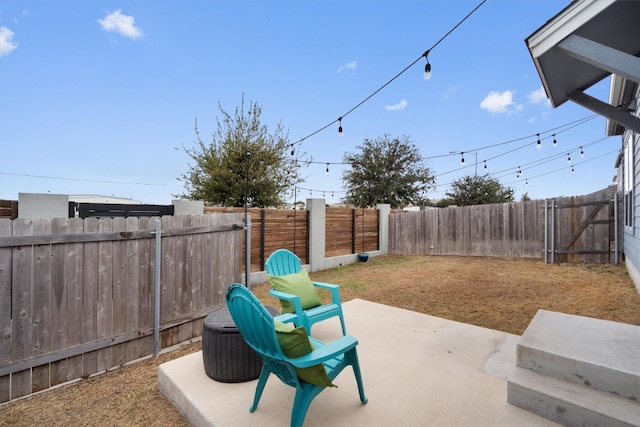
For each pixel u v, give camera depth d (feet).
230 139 31.07
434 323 11.48
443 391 7.07
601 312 12.98
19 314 7.92
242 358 7.52
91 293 9.14
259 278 21.33
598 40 8.54
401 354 8.93
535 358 6.93
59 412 7.38
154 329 10.44
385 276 22.31
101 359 9.32
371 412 6.33
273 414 6.34
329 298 17.16
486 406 6.51
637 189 16.20
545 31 7.63
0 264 7.64
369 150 57.06
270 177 31.58
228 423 6.06
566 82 9.50
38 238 8.17
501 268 22.86
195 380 7.70
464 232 29.17
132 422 7.00
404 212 33.14
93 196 60.80
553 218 23.98
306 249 24.99
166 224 10.82
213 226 12.32
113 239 9.53
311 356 5.27
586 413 5.70
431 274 22.26
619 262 21.65
